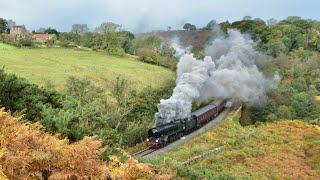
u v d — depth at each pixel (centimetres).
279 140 4894
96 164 1104
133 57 11362
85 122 1573
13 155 943
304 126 5709
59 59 9900
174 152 3988
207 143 4519
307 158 4184
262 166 3709
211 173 2478
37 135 1095
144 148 4200
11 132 1012
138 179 1221
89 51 11719
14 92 1639
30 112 1567
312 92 10344
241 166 3653
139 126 4738
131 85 7462
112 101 5250
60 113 1490
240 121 7094
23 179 927
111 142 1551
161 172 1756
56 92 1862
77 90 4919
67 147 1062
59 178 974
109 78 8225
